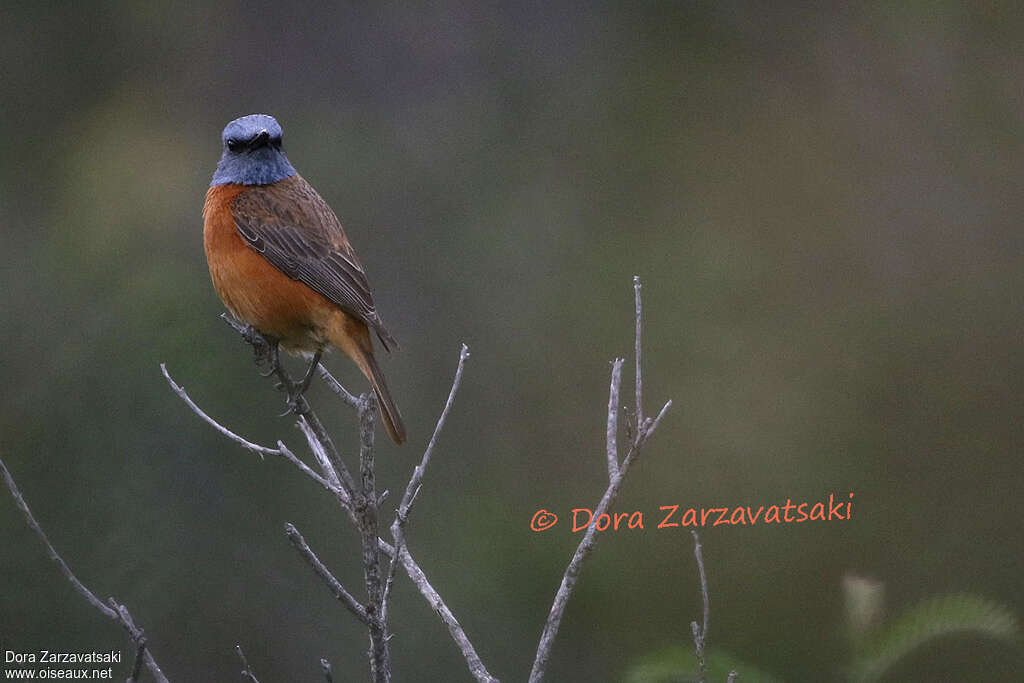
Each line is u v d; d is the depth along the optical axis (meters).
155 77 15.65
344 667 12.02
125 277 13.07
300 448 12.62
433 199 15.00
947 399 14.05
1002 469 13.55
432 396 13.86
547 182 15.34
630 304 14.48
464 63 15.98
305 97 15.68
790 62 16.39
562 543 12.76
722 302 14.59
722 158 15.78
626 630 12.43
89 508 11.82
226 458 12.30
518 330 14.23
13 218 14.34
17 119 15.18
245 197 9.45
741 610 12.57
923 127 15.98
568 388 13.95
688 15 16.45
